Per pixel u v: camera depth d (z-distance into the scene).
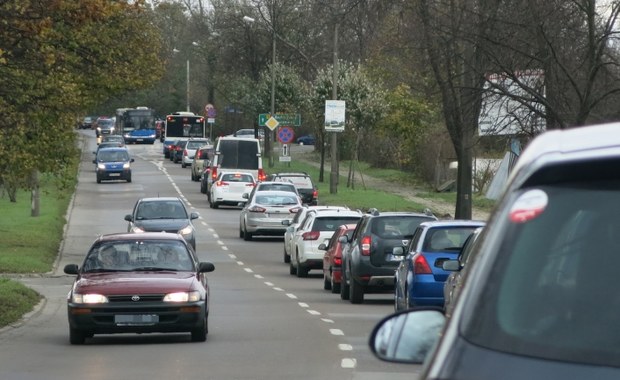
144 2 50.97
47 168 61.41
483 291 7.23
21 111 51.38
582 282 7.19
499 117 54.16
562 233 7.28
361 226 52.16
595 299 7.14
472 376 6.82
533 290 7.18
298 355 33.12
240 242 92.81
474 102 55.38
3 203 115.94
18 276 66.06
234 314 46.69
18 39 45.66
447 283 36.09
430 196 125.94
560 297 7.16
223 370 29.95
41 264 69.25
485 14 52.69
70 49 61.66
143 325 36.06
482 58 54.66
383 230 50.03
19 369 30.47
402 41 73.31
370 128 137.88
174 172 176.50
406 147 135.38
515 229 7.36
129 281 36.69
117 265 38.44
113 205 121.81
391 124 131.00
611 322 7.07
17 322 44.72
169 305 36.12
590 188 7.30
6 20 43.62
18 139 50.16
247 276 68.38
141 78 69.62
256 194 94.50
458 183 75.44
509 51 51.91
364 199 118.06
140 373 29.52
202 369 30.17
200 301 36.62
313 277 68.38
